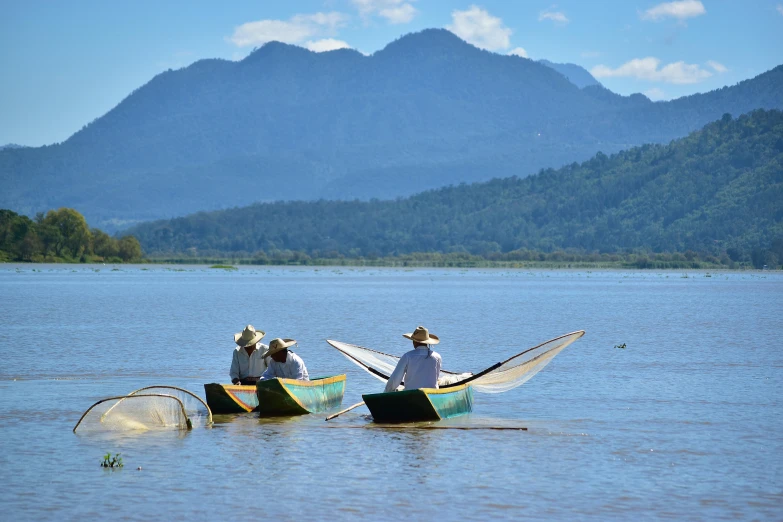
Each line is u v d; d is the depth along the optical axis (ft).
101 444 186.70
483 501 146.51
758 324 524.11
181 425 203.62
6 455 176.45
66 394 248.93
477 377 229.04
